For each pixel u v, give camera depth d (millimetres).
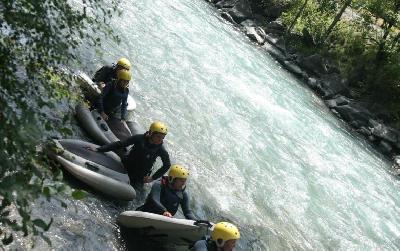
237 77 17688
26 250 5270
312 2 28922
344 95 23578
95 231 6355
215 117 12930
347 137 19094
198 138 11188
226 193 9586
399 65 23688
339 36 26453
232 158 11258
